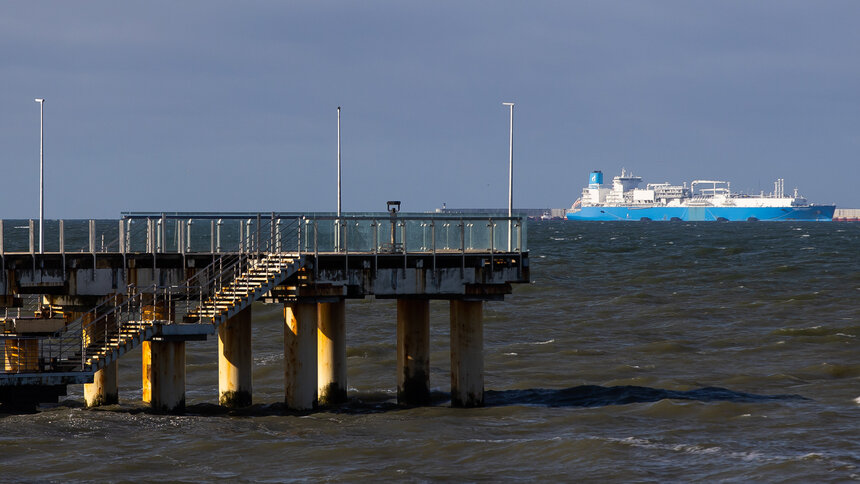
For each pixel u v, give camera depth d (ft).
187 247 257.34
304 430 241.35
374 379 329.93
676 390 309.63
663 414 269.64
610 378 334.24
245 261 259.80
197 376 332.80
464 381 271.28
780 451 229.86
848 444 236.22
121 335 242.17
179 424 243.60
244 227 261.65
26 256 229.45
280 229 260.01
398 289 259.39
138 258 245.86
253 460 217.77
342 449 226.17
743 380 327.47
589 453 225.56
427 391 277.03
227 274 257.75
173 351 250.16
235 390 263.49
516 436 243.60
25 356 233.55
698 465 218.38
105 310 250.16
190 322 252.42
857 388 309.22
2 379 225.97
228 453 222.48
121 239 248.32
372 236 264.93
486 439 239.09
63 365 237.25
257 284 245.86
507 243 276.82
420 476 209.46
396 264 260.21
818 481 206.90
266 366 343.05
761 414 268.82
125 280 243.40
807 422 258.78
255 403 279.28
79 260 237.45
